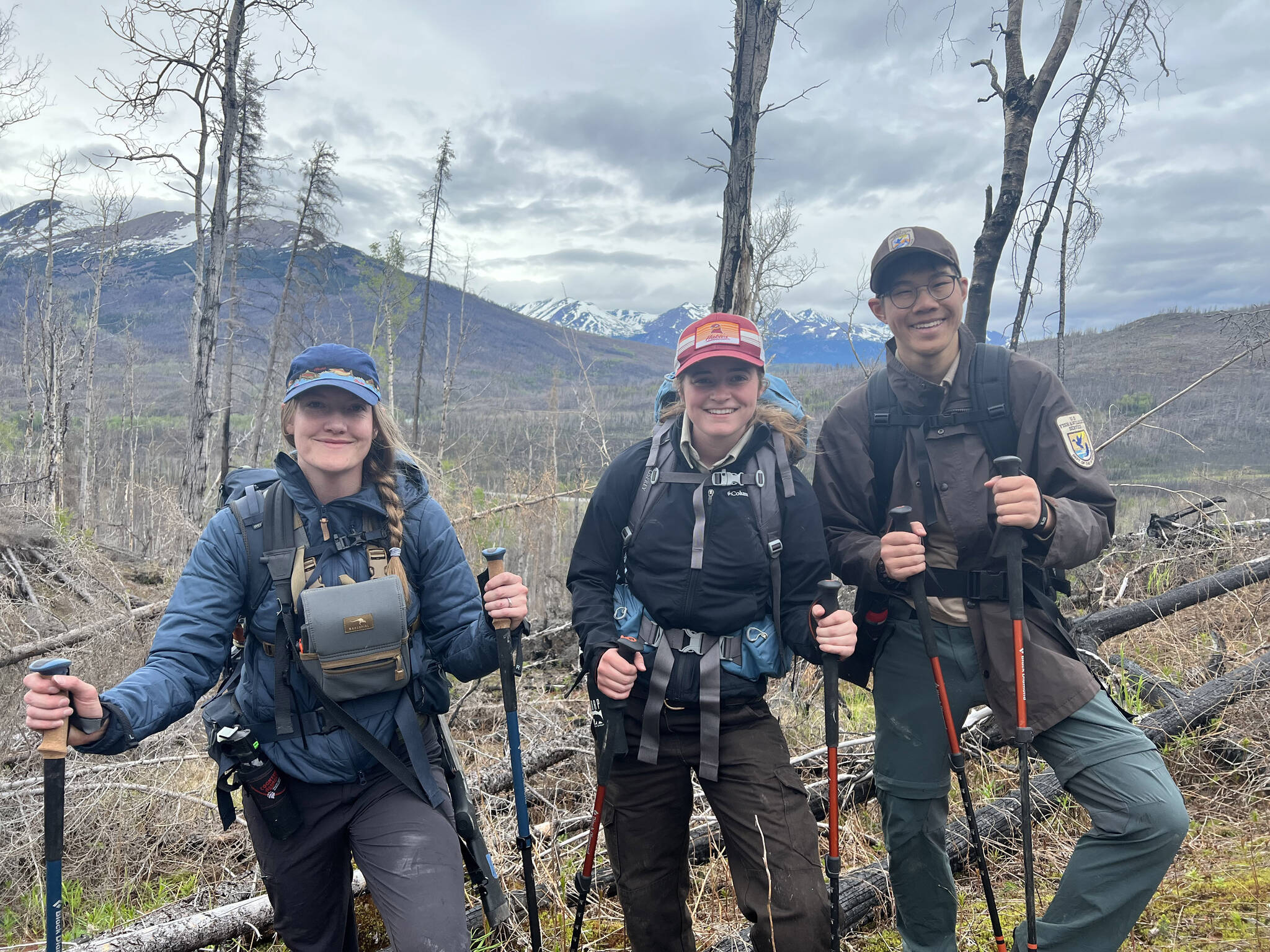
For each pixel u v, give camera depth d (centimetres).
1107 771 206
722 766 215
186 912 286
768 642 219
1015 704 226
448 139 2548
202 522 966
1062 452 228
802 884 197
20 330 2144
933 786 242
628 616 228
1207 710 393
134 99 1186
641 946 226
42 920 314
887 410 251
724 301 444
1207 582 537
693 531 221
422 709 208
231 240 1597
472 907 282
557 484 775
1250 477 955
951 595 238
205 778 419
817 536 227
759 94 438
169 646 187
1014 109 478
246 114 1453
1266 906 254
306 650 189
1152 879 199
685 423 233
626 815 225
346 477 207
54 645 541
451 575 214
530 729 441
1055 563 218
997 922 218
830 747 214
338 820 196
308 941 205
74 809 354
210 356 1219
